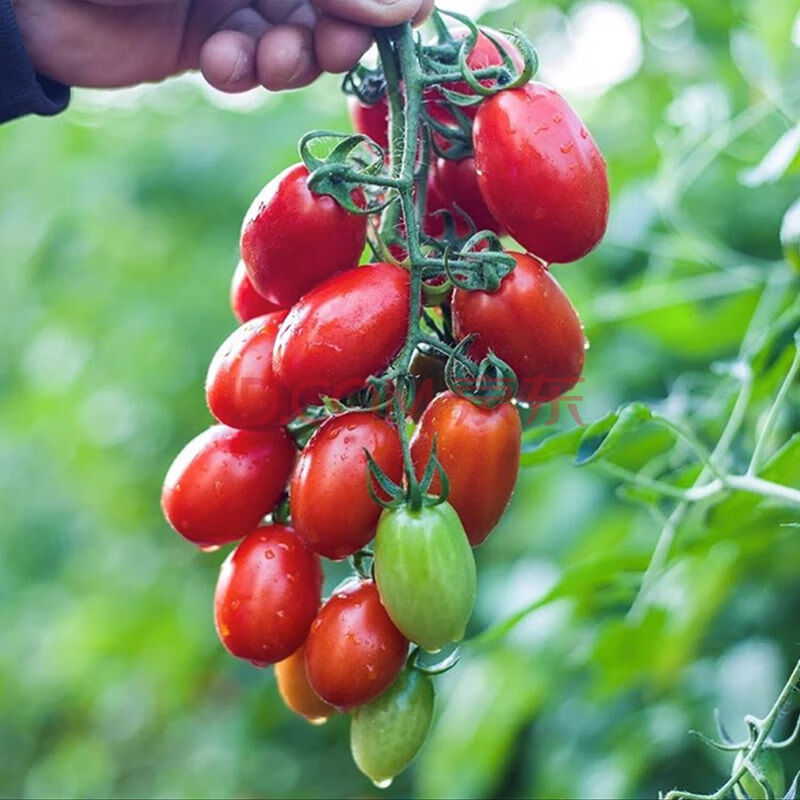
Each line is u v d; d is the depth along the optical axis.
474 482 0.47
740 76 0.91
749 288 0.77
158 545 1.54
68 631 1.50
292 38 0.57
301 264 0.48
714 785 0.78
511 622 0.63
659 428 0.69
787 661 0.74
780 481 0.60
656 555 0.61
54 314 1.69
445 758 0.82
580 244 0.47
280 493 0.50
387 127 0.53
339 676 0.47
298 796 1.27
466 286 0.47
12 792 1.75
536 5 1.10
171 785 1.43
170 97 1.60
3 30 0.58
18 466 1.86
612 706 0.81
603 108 1.13
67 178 1.59
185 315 1.47
